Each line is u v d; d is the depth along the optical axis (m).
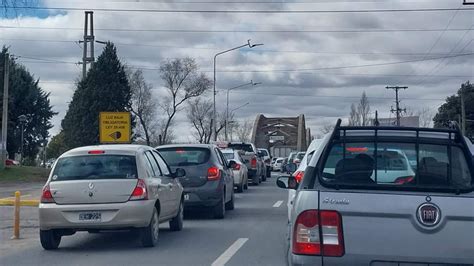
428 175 6.49
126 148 12.99
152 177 13.15
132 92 63.47
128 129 31.88
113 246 13.30
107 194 12.30
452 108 67.44
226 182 18.50
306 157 13.71
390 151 6.62
